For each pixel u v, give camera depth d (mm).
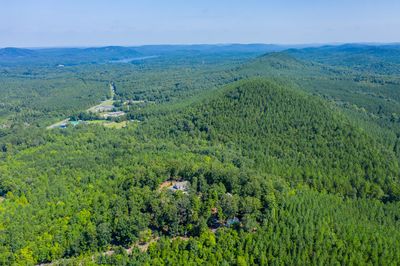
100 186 151625
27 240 120500
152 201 123750
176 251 108000
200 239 112375
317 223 117312
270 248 106875
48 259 116375
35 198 150250
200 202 122312
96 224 122938
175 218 119062
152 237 120312
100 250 117938
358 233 115000
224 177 134875
